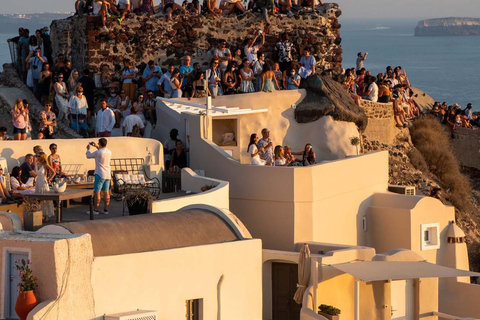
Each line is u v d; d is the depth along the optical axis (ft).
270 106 395.34
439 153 483.92
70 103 382.22
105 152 297.74
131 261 244.83
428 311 322.96
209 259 263.08
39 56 412.98
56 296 228.43
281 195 333.42
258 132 391.86
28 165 307.78
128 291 244.42
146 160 341.21
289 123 398.21
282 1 437.58
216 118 381.81
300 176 331.98
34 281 230.07
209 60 422.00
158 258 250.78
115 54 407.03
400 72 521.24
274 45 433.07
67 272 230.27
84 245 234.99
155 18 413.80
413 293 318.24
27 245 231.50
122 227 254.27
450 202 458.91
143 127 382.83
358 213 360.69
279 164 356.59
